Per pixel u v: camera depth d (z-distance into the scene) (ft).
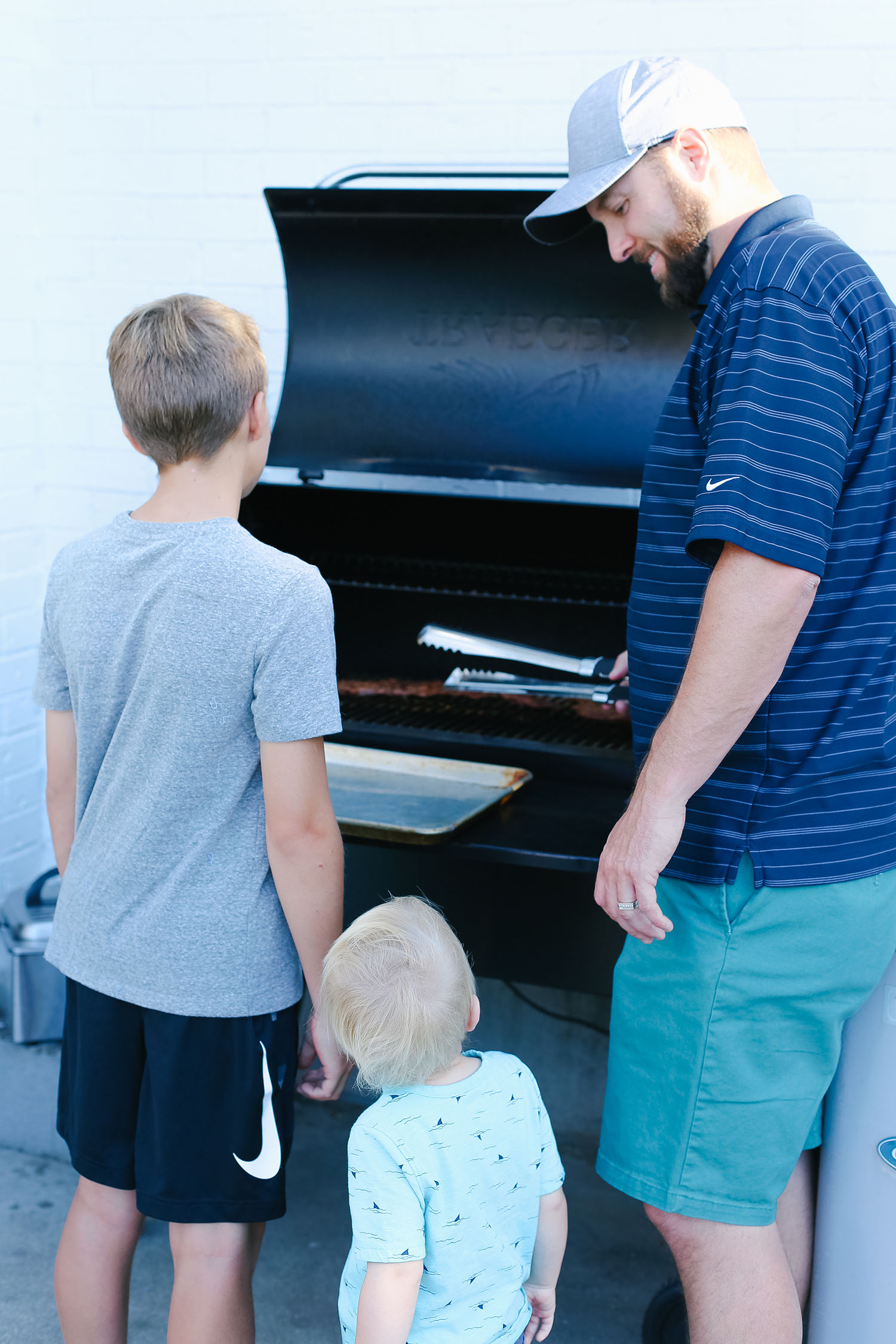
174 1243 4.66
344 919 6.25
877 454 4.16
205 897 4.35
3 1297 6.26
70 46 8.29
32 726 8.96
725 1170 4.48
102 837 4.50
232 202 8.18
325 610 4.28
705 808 4.36
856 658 4.26
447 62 7.59
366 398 7.13
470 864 5.99
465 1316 4.11
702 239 4.48
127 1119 4.61
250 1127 4.46
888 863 4.45
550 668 7.06
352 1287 4.21
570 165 4.74
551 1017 7.97
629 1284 6.64
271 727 4.19
